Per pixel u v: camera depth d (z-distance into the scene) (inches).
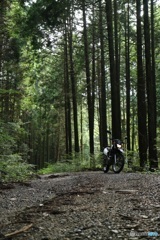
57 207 228.1
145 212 201.5
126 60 1048.2
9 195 289.9
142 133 651.5
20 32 754.8
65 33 1054.4
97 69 1257.4
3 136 518.9
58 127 1801.2
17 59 996.6
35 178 500.7
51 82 1175.6
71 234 163.0
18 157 541.6
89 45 1063.0
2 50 951.0
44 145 2066.9
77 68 1091.9
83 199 255.8
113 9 986.7
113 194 271.7
